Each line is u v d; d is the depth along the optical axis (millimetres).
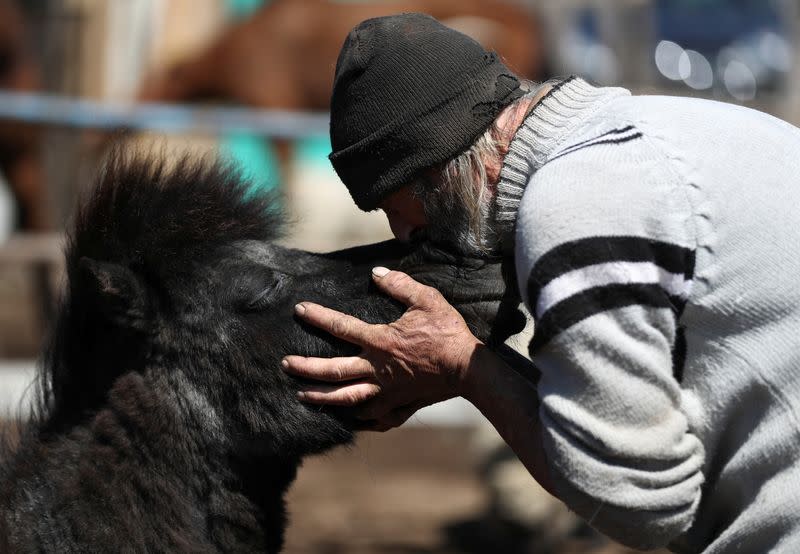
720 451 4605
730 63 19938
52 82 17031
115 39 16953
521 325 5242
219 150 6258
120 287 5438
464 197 5012
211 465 5598
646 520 4344
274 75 15820
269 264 5637
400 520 12086
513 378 4957
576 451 4340
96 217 5688
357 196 5258
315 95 16016
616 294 4254
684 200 4352
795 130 4703
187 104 16156
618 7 18625
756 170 4422
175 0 17031
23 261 12656
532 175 4789
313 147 14984
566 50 18141
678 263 4316
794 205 4398
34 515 5473
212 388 5547
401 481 13625
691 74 19844
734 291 4344
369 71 5066
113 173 5723
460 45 5043
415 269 5309
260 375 5477
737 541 4473
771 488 4387
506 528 11203
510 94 5004
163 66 16672
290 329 5484
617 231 4301
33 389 6160
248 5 17703
